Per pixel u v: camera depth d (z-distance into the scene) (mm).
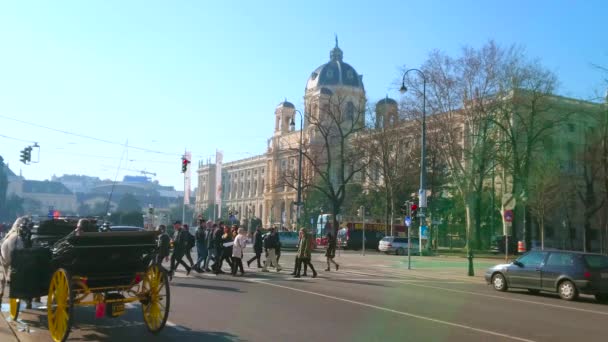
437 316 12016
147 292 9555
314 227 76438
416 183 58969
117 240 9258
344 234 59594
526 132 47031
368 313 12086
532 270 18406
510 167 46562
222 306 12578
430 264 33625
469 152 45969
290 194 120562
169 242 18547
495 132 46344
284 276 21453
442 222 61656
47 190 173250
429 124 47188
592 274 16938
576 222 62906
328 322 10766
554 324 11703
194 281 18344
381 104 55844
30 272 9539
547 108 45562
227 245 21656
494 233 58188
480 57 45406
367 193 71938
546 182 47250
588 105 44500
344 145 62938
